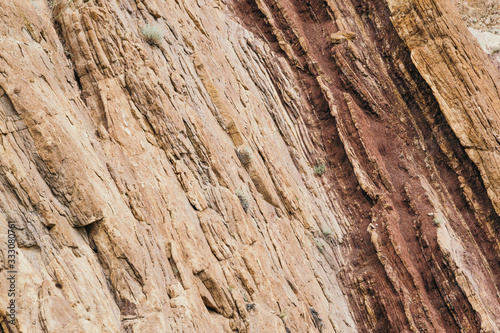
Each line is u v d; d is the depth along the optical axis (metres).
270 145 15.76
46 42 9.12
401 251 15.12
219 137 12.67
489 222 17.77
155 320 7.20
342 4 22.38
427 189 17.94
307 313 11.59
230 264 10.05
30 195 6.52
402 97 20.80
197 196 10.33
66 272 6.39
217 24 17.86
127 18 11.89
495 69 21.78
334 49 20.75
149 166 9.59
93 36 10.23
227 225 10.74
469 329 14.09
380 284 14.55
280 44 20.27
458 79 19.27
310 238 14.92
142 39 11.86
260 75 18.25
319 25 21.88
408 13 20.52
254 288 10.13
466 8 30.58
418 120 20.25
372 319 14.16
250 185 13.08
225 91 14.56
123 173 8.88
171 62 12.34
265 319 9.69
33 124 6.97
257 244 11.21
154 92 10.62
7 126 6.70
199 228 9.88
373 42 21.80
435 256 15.43
